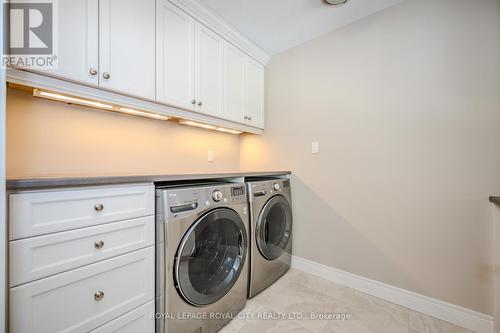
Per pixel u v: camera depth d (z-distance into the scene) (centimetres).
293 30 198
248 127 231
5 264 71
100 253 93
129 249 102
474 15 138
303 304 162
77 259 87
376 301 167
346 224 190
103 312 94
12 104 119
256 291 171
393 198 167
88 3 115
